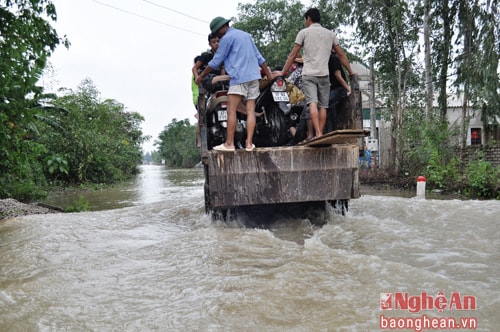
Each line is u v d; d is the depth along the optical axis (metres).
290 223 5.38
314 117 5.05
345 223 5.11
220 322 2.36
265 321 2.35
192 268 3.42
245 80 4.65
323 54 5.18
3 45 8.48
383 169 15.49
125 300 2.77
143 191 15.29
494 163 13.20
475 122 19.52
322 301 2.59
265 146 6.02
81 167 19.20
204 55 6.02
